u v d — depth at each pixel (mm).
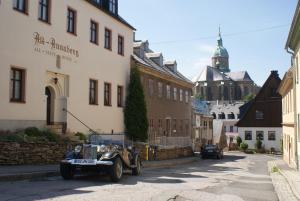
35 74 21828
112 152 15070
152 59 45500
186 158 42219
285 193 14195
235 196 12656
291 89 32500
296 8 20891
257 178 20156
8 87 19719
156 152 35062
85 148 14984
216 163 37219
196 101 67875
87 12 27406
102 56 29391
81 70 26484
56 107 24438
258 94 74438
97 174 16984
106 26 30141
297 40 25516
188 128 52875
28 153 18469
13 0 20422
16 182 13531
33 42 21719
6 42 19641
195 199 11508
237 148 76312
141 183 14742
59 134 22500
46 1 23203
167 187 13797
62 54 24375
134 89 33156
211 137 73750
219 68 170625
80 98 26359
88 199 10258
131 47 34438
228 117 114938
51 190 11648
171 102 45344
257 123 74125
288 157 36531
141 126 32938
